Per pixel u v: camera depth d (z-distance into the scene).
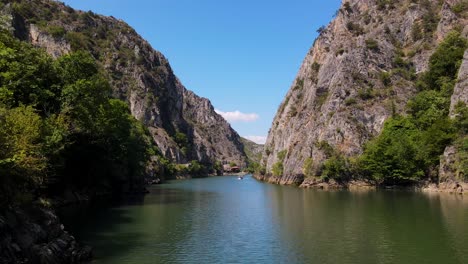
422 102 122.31
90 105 69.69
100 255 36.69
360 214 60.59
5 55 58.81
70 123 65.69
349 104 140.88
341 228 49.91
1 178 31.22
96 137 76.44
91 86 69.75
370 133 133.75
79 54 75.19
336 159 125.75
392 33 172.00
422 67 150.75
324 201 80.81
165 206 73.06
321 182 126.94
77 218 55.97
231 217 59.84
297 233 47.34
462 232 45.44
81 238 43.50
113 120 89.19
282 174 162.75
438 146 99.88
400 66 155.50
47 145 52.22
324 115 145.62
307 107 168.50
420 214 58.62
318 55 189.62
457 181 90.19
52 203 61.75
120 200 82.44
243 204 77.44
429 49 154.38
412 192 97.12
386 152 111.88
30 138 42.78
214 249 39.72
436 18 166.75
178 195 98.94
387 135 117.19
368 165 117.44
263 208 70.62
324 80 164.50
